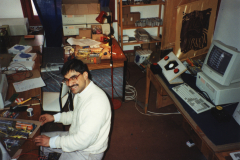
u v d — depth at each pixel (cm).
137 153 235
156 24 400
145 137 257
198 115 179
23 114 176
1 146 122
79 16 337
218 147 147
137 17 409
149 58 411
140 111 301
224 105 194
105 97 146
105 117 141
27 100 193
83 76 140
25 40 328
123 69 286
